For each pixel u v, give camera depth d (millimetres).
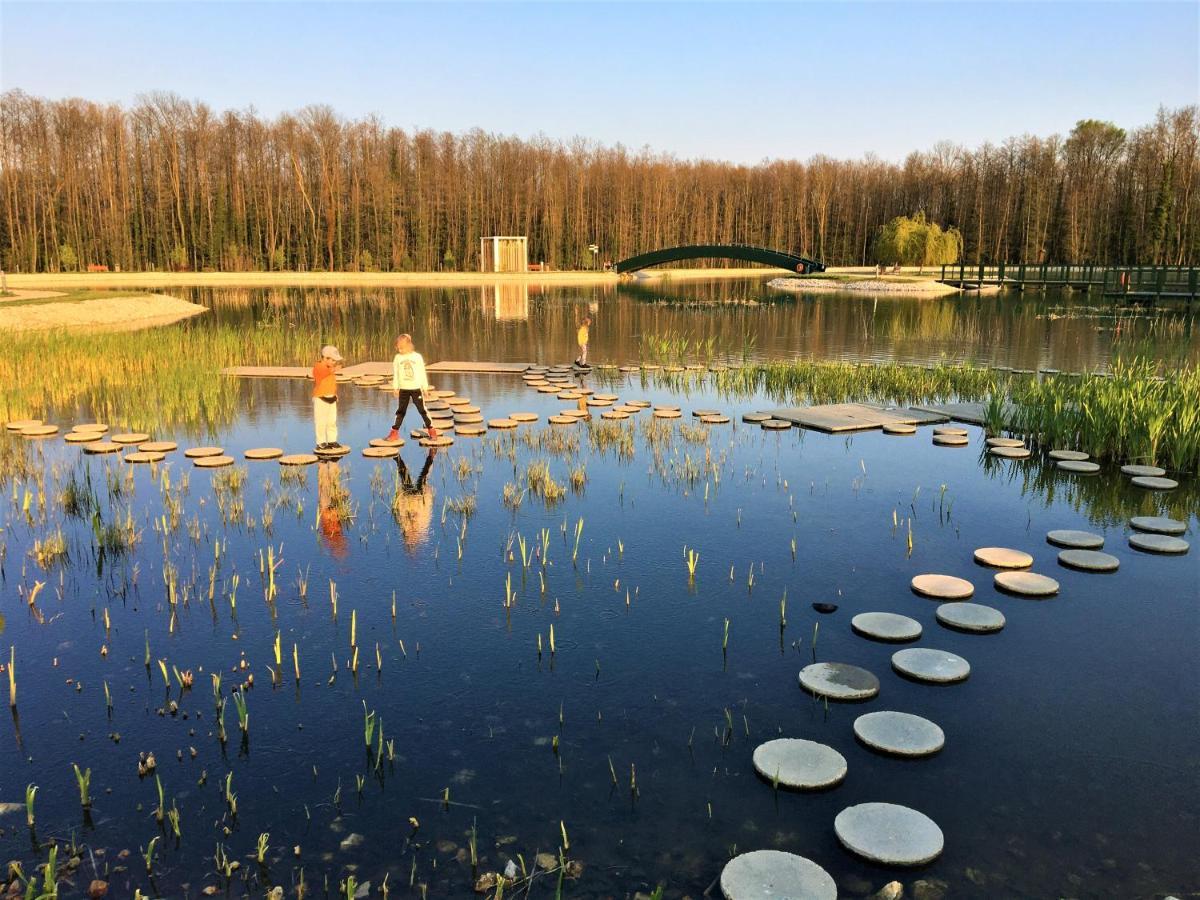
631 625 5359
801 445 10430
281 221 72875
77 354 16922
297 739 4098
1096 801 3643
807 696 4508
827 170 92125
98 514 6777
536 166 84188
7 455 9797
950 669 4691
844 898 3102
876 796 3689
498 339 23703
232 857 3305
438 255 78125
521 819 3535
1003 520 7457
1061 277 54906
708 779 3805
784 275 77625
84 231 67125
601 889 3145
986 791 3715
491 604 5676
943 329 26656
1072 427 10258
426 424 10688
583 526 7301
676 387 15203
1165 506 7898
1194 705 4406
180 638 5172
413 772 3850
